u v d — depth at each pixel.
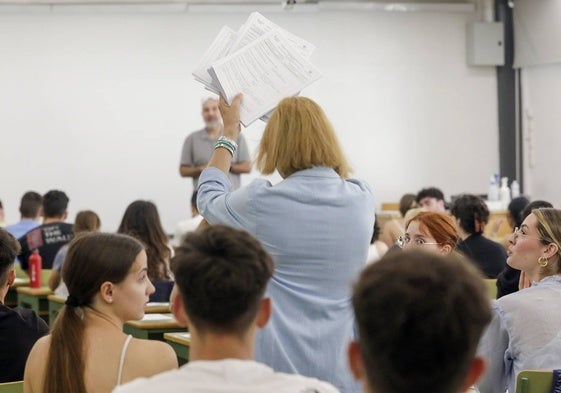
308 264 2.59
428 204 8.35
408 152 11.31
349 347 1.40
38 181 10.44
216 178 2.73
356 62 11.18
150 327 4.60
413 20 11.32
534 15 10.99
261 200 2.57
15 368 3.28
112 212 10.56
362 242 2.65
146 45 10.62
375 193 11.25
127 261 2.60
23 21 10.40
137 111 10.62
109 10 10.51
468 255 5.45
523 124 11.36
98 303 2.59
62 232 7.41
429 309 1.30
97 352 2.54
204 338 1.70
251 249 1.71
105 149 10.56
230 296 1.67
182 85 10.70
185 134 10.71
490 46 11.30
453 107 11.44
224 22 10.79
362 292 1.34
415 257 1.36
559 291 3.12
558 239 3.24
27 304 6.84
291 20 11.01
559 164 10.81
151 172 10.64
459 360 1.32
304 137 2.63
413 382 1.32
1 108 10.37
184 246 1.72
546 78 10.98
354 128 11.20
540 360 3.03
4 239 3.34
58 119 10.48
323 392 1.71
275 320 2.57
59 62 10.47
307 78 2.82
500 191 10.58
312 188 2.60
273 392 1.66
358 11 11.18
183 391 1.63
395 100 11.28
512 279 4.45
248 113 2.78
